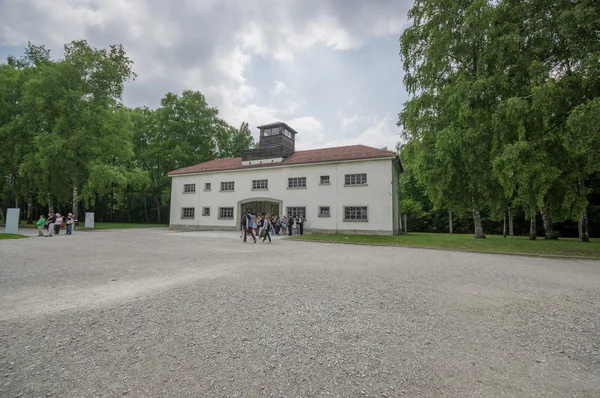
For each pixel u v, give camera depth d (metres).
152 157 40.81
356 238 19.09
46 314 4.41
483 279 7.36
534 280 7.33
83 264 8.66
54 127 26.33
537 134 13.41
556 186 14.10
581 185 14.78
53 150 25.03
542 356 3.36
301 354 3.28
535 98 12.35
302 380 2.76
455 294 5.88
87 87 27.36
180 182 32.44
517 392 2.63
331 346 3.49
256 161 29.44
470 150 15.78
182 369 2.92
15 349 3.27
